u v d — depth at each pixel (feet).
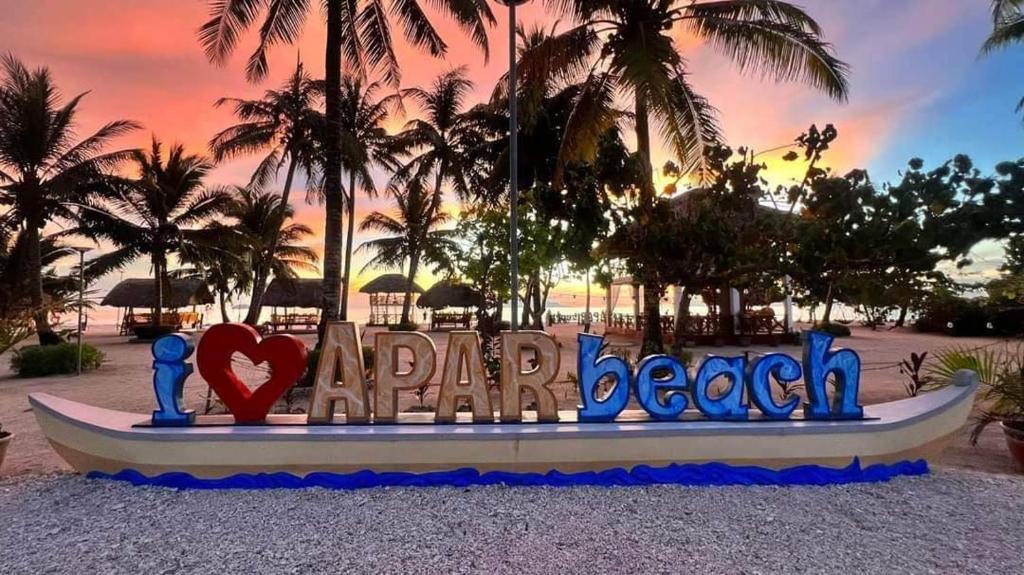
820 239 26.09
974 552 11.75
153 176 77.92
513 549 11.88
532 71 36.96
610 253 32.19
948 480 16.29
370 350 35.83
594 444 16.02
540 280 72.49
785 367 17.16
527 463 15.96
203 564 11.34
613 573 10.84
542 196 31.73
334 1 34.47
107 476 16.37
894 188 25.73
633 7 32.99
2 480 16.48
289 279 106.42
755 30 33.22
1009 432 17.51
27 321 20.84
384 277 119.14
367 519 13.47
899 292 26.40
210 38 34.99
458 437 15.84
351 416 16.55
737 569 11.00
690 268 29.76
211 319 153.48
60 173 64.03
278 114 70.74
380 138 74.43
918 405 17.98
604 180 30.63
